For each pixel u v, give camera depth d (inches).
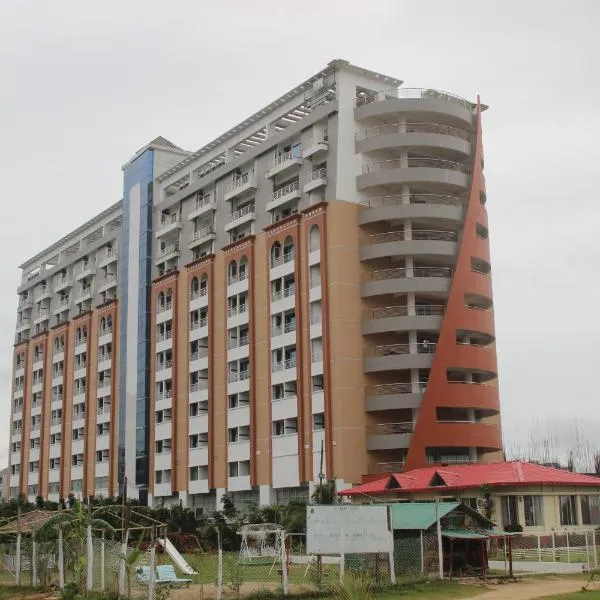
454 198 2763.3
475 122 2817.4
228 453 2992.1
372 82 2844.5
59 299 4626.0
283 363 2785.4
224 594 1061.1
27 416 4756.4
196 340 3282.5
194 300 3314.5
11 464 4906.5
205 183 3356.3
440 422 2488.9
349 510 1098.1
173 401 3336.6
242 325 3024.1
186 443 3238.2
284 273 2839.6
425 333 2664.9
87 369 4156.0
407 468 2447.1
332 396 2573.8
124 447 3646.7
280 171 2928.2
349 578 959.0
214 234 3255.4
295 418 2733.8
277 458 2753.4
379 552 1106.7
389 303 2696.9
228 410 3024.1
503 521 1940.2
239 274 3073.3
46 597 1119.6
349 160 2723.9
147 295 3644.2
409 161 2763.3
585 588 1099.9
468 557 1304.1
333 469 2518.5
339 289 2615.7
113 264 4079.7
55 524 1249.4
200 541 2218.3
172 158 3838.6
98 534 1493.6
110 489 3732.8
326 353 2608.3
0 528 1471.5
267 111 3070.9
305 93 2915.8
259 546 1940.2
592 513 2028.8
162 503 3358.8
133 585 1186.0
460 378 2684.5
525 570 1408.7
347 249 2659.9
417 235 2746.1
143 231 3722.9
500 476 1991.9
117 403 3818.9
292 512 2285.9
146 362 3577.8
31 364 4803.2
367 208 2706.7
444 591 1103.0
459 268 2615.7
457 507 1291.8
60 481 4271.7
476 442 2522.1
